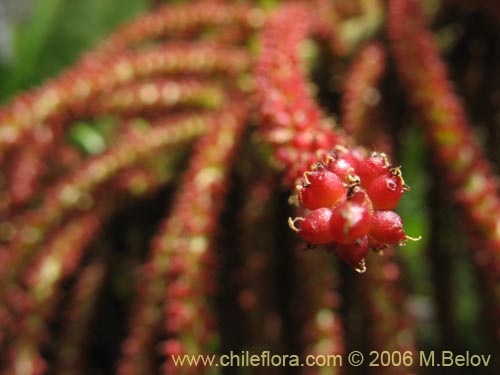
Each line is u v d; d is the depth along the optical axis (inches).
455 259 3.5
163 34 3.8
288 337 3.1
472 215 2.8
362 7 3.6
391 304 2.8
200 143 3.2
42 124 3.1
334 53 3.6
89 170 3.3
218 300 3.2
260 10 3.7
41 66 4.5
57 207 3.2
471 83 3.8
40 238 3.2
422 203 4.0
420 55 3.0
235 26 3.7
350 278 3.2
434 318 3.7
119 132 3.9
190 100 3.5
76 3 4.5
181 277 2.7
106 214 3.4
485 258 2.7
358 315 3.1
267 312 3.1
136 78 3.4
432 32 3.8
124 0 4.7
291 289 3.1
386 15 3.4
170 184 3.6
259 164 3.2
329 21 3.5
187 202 2.9
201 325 2.7
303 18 3.3
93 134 4.0
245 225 3.1
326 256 2.9
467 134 2.9
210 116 3.5
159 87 3.5
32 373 3.0
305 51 3.5
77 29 4.5
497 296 2.7
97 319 3.7
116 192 3.4
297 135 2.0
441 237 3.5
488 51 3.8
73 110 3.2
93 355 3.8
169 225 3.0
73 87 3.2
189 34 3.9
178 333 2.7
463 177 2.8
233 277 3.2
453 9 3.7
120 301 3.8
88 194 3.3
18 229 3.3
